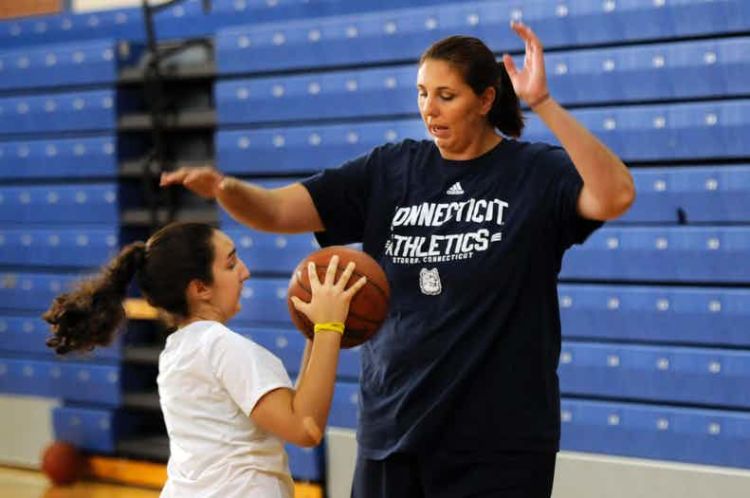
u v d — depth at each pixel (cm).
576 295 812
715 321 766
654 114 792
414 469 427
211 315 416
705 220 781
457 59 409
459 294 412
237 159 966
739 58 767
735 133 768
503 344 412
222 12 1005
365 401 438
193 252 409
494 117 429
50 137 1072
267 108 955
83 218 1050
